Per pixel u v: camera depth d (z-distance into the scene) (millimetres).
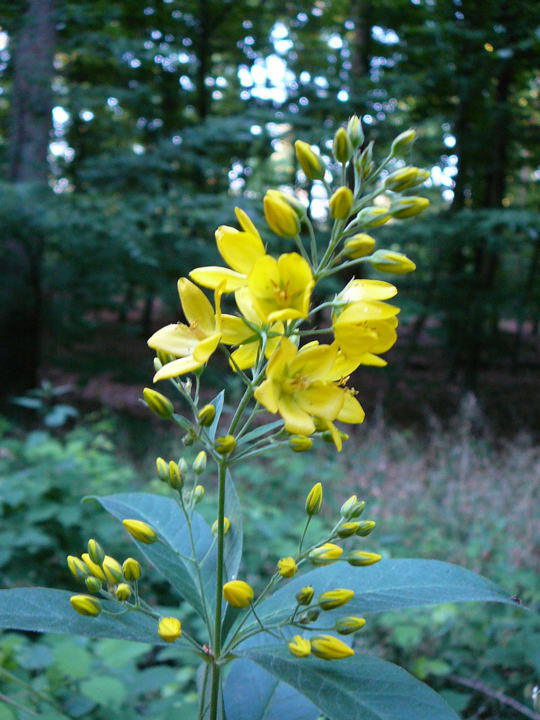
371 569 1620
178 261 8977
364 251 1451
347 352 1431
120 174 8953
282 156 19344
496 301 11883
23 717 2121
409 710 1255
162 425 10461
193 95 13477
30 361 10805
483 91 12062
